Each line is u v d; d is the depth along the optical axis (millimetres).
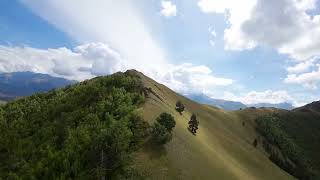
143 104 62969
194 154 51438
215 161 55250
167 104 78375
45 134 55438
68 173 38562
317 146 153500
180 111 82188
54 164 41375
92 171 37875
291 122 171625
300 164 123812
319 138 161750
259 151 108875
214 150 65000
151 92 77625
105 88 72688
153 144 45500
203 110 118875
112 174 37562
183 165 45031
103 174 36562
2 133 61438
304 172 110125
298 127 168375
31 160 46625
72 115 61219
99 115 55844
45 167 41062
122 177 37125
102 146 39281
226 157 67750
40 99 85875
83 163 40062
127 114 53438
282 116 175000
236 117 146500
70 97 74812
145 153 42969
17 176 41438
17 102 88000
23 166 44531
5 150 55219
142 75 99500
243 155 81750
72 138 47062
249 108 173875
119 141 41000
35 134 57844
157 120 51750
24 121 66250
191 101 121125
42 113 68625
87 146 43344
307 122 176375
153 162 41750
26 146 53844
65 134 52094
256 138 125750
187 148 51781
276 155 109438
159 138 45844
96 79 91438
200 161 50250
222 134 96188
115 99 62656
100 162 38531
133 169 38938
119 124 45844
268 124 150375
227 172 53875
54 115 66750
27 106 78375
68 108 68375
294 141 152000
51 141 51375
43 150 48125
